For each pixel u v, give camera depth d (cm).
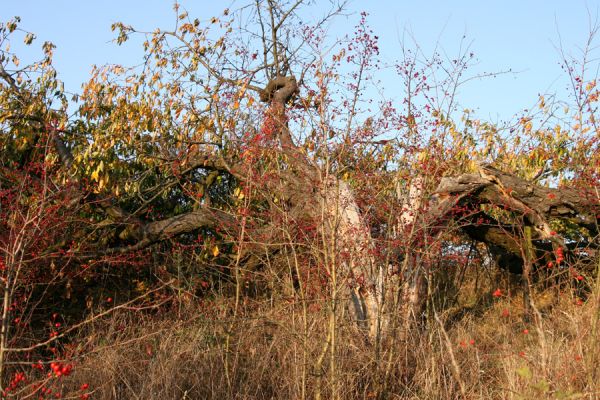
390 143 870
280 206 798
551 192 923
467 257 955
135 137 1059
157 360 709
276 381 692
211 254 1023
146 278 1098
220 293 915
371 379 670
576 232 1070
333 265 630
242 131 930
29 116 1065
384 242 748
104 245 1055
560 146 1078
